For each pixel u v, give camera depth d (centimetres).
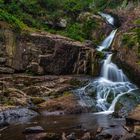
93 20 3769
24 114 2189
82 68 3039
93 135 1630
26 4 3638
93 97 2486
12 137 1653
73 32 3656
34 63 2962
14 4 3466
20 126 1894
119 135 1591
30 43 3005
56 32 3547
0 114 2111
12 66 2909
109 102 2414
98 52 3048
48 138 1574
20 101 2339
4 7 3356
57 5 3897
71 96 2422
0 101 2330
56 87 2578
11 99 2358
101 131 1684
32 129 1733
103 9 4319
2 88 2464
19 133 1728
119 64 2883
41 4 3828
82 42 3400
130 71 2762
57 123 1936
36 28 3425
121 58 2877
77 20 3875
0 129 1845
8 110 2183
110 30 3616
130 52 2795
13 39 2945
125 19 3750
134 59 2747
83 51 3059
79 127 1806
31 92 2505
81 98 2428
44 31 3378
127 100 2352
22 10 3572
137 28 3052
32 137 1605
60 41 3050
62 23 3703
